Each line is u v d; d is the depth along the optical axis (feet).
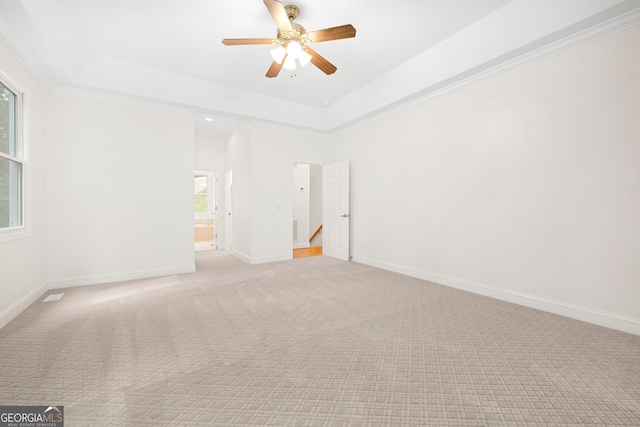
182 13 9.70
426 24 10.68
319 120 19.51
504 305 10.55
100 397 5.43
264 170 18.49
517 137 10.62
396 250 15.83
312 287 12.89
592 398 5.46
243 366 6.53
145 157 14.49
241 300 11.11
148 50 12.05
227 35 11.00
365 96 16.06
